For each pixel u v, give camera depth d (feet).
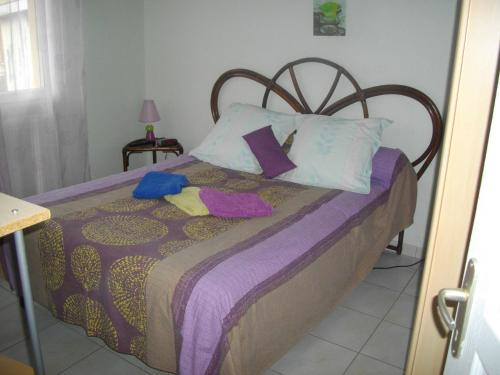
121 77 12.36
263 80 10.78
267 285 5.51
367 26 9.31
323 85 10.19
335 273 6.99
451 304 3.01
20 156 10.13
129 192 8.11
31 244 6.70
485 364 2.33
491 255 2.34
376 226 8.32
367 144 8.65
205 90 12.13
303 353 6.90
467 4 2.52
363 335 7.38
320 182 8.58
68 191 8.02
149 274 5.45
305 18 10.02
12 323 7.41
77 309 6.31
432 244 2.96
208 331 4.93
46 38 9.91
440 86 8.87
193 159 10.30
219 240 6.24
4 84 9.53
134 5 12.23
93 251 5.97
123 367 6.52
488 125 2.60
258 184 8.74
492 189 2.32
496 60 2.51
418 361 3.29
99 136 12.18
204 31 11.65
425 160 9.32
